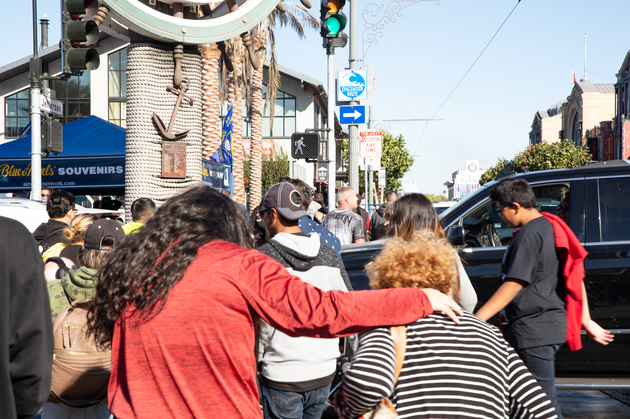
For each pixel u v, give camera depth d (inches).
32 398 61.6
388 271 78.4
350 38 391.2
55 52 1206.3
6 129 1261.1
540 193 200.4
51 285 122.3
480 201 206.1
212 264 65.0
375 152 468.1
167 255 65.5
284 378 112.3
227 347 63.1
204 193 74.3
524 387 71.9
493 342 73.2
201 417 61.9
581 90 2861.7
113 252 69.4
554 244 129.8
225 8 277.1
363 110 386.0
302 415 117.6
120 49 1243.8
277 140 1395.2
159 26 232.8
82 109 1244.5
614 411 201.0
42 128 301.9
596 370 182.5
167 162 243.9
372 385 67.1
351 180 390.6
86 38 217.2
